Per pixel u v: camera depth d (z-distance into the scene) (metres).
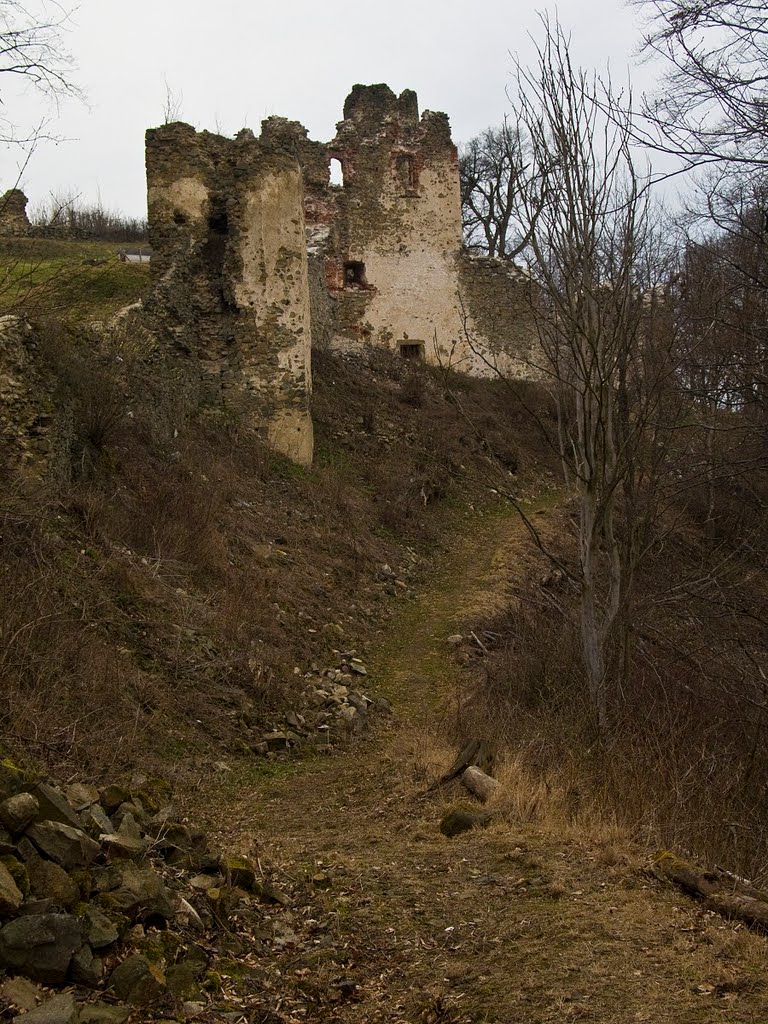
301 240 18.14
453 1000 4.09
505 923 4.82
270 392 17.69
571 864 5.64
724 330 9.51
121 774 6.77
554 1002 3.99
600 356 9.40
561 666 10.41
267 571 13.23
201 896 4.77
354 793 7.88
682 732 8.37
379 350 26.45
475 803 6.91
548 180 9.23
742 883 5.25
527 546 17.84
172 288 17.20
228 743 8.88
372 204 27.55
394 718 10.75
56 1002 3.58
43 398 11.53
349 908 5.05
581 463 9.55
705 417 12.26
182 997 3.93
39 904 3.96
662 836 6.12
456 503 19.81
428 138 27.94
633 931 4.68
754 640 11.45
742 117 6.26
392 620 14.25
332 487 17.50
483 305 27.81
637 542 10.11
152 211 17.55
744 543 12.17
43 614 7.94
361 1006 4.11
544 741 7.88
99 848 4.57
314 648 11.99
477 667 12.19
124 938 4.13
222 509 14.02
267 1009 4.00
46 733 6.55
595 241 9.28
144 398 14.67
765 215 7.39
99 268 20.11
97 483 11.94
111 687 8.04
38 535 9.46
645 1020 3.82
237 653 10.38
